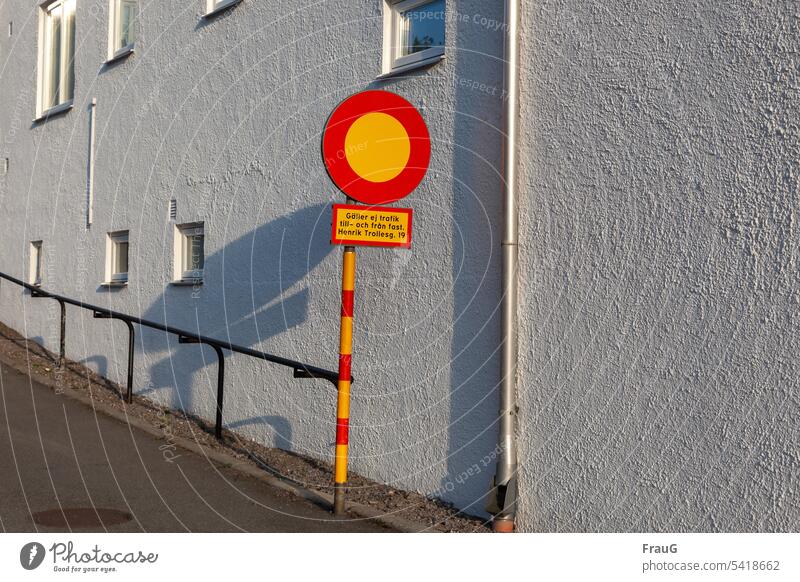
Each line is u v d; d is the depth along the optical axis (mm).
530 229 5219
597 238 4805
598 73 4824
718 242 4188
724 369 4141
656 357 4465
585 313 4859
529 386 5188
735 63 4133
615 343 4684
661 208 4465
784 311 3900
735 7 4137
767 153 3984
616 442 4656
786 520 3859
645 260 4539
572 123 4969
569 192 4977
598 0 4836
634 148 4613
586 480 4816
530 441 5168
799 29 3873
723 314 4152
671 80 4430
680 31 4395
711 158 4227
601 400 4750
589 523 4785
